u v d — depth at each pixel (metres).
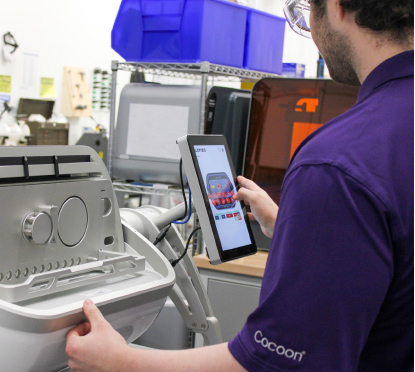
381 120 0.67
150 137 2.16
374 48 0.71
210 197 1.13
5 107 3.82
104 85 4.73
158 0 2.03
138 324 1.00
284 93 1.95
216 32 2.06
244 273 1.83
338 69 0.77
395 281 0.66
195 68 2.03
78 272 0.91
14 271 0.88
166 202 2.93
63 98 4.33
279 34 2.48
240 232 1.19
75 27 4.38
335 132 0.69
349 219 0.63
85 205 1.02
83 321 0.85
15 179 0.90
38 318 0.78
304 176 0.67
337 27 0.73
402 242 0.64
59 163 0.97
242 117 2.15
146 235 1.25
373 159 0.65
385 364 0.71
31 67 4.01
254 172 2.01
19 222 0.88
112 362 0.77
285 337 0.65
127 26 2.11
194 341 1.79
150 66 2.12
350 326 0.64
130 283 0.99
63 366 0.89
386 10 0.68
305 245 0.65
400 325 0.68
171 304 1.70
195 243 1.97
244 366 0.68
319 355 0.64
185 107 2.09
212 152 1.19
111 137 2.22
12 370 0.82
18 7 3.86
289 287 0.65
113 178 2.25
